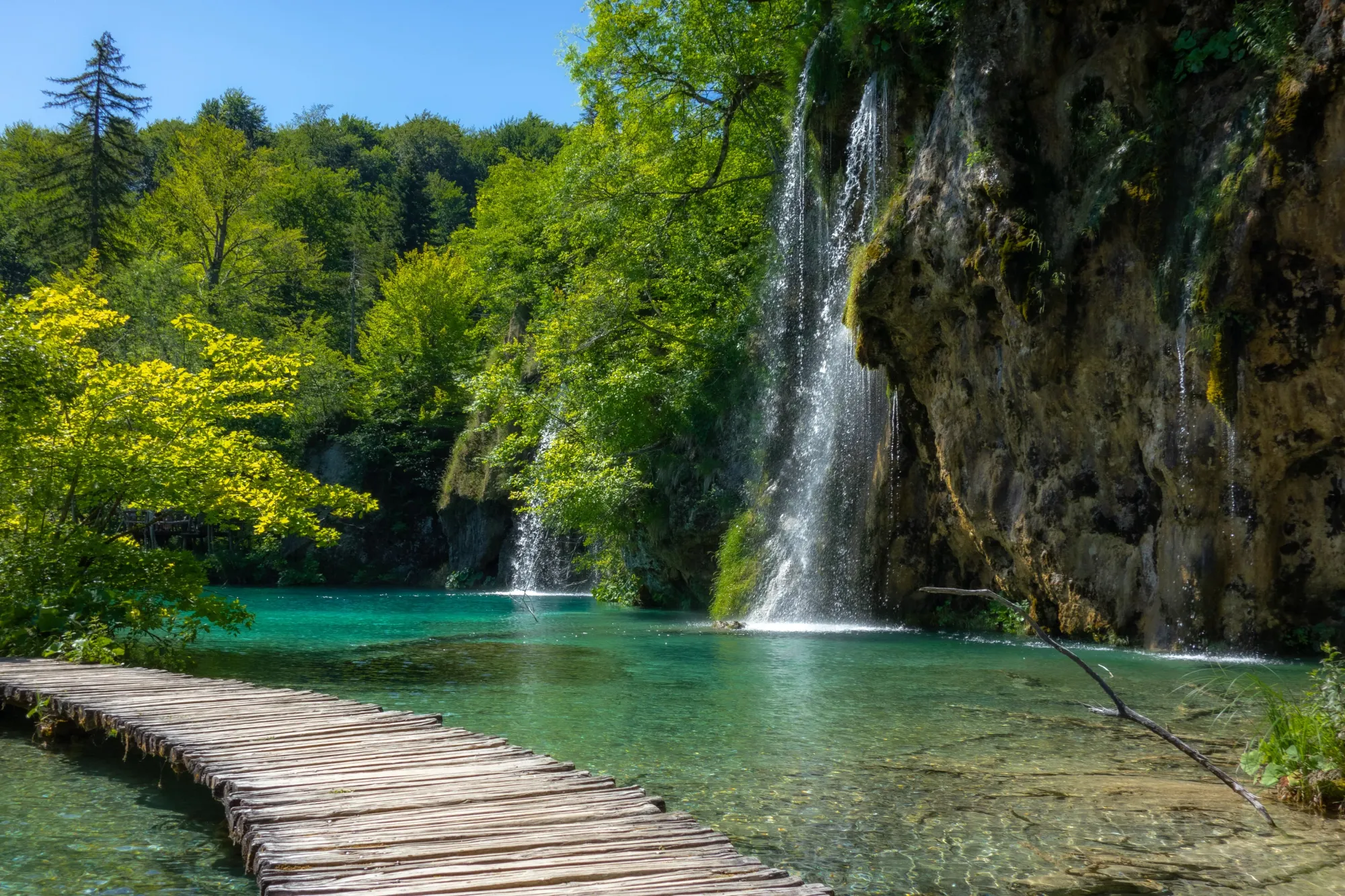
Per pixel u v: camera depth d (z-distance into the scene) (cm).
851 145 1812
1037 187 1328
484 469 3703
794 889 358
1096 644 1381
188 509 1301
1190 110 1222
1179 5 1228
